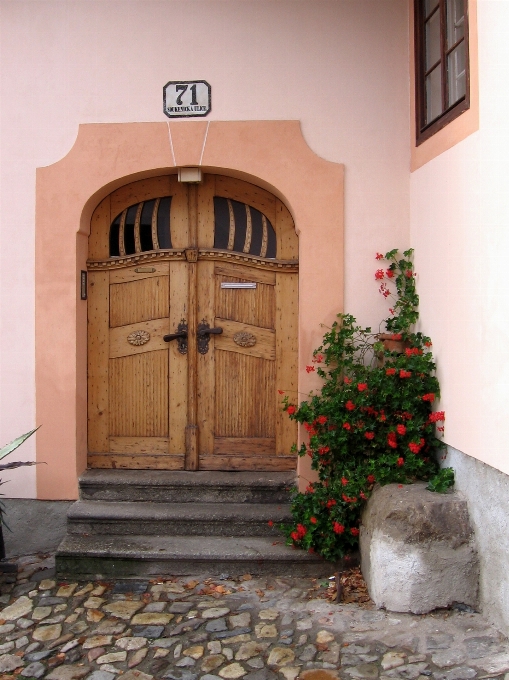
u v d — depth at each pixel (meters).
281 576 4.47
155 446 5.28
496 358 3.54
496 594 3.63
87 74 5.04
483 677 3.23
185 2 5.01
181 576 4.48
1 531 4.64
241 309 5.27
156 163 5.02
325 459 4.62
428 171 4.55
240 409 5.26
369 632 3.72
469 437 3.89
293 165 4.98
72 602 4.19
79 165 5.03
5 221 5.06
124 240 5.29
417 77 4.78
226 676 3.38
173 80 5.01
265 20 4.99
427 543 3.88
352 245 4.98
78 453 5.10
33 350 5.06
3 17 5.05
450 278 4.17
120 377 5.30
